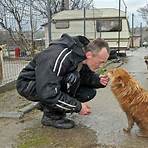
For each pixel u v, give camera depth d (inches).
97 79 183.3
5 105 225.8
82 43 167.0
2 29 738.8
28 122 187.8
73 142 153.9
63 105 159.3
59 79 158.9
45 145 150.6
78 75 169.5
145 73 456.8
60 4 1173.1
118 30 937.5
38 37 993.5
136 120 161.3
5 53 550.0
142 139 158.2
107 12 1016.9
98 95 272.2
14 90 286.4
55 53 157.5
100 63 167.8
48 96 156.0
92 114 203.8
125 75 159.8
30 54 722.8
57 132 168.4
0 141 156.9
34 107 217.5
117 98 162.6
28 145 150.9
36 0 915.4
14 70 366.0
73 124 175.8
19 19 783.7
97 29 1019.9
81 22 1039.0
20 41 788.0
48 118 177.2
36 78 159.6
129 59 806.5
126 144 151.6
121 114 203.0
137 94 157.5
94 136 162.1
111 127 176.4
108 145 150.4
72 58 160.1
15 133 168.2
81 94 185.8
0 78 299.6
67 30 1044.5
